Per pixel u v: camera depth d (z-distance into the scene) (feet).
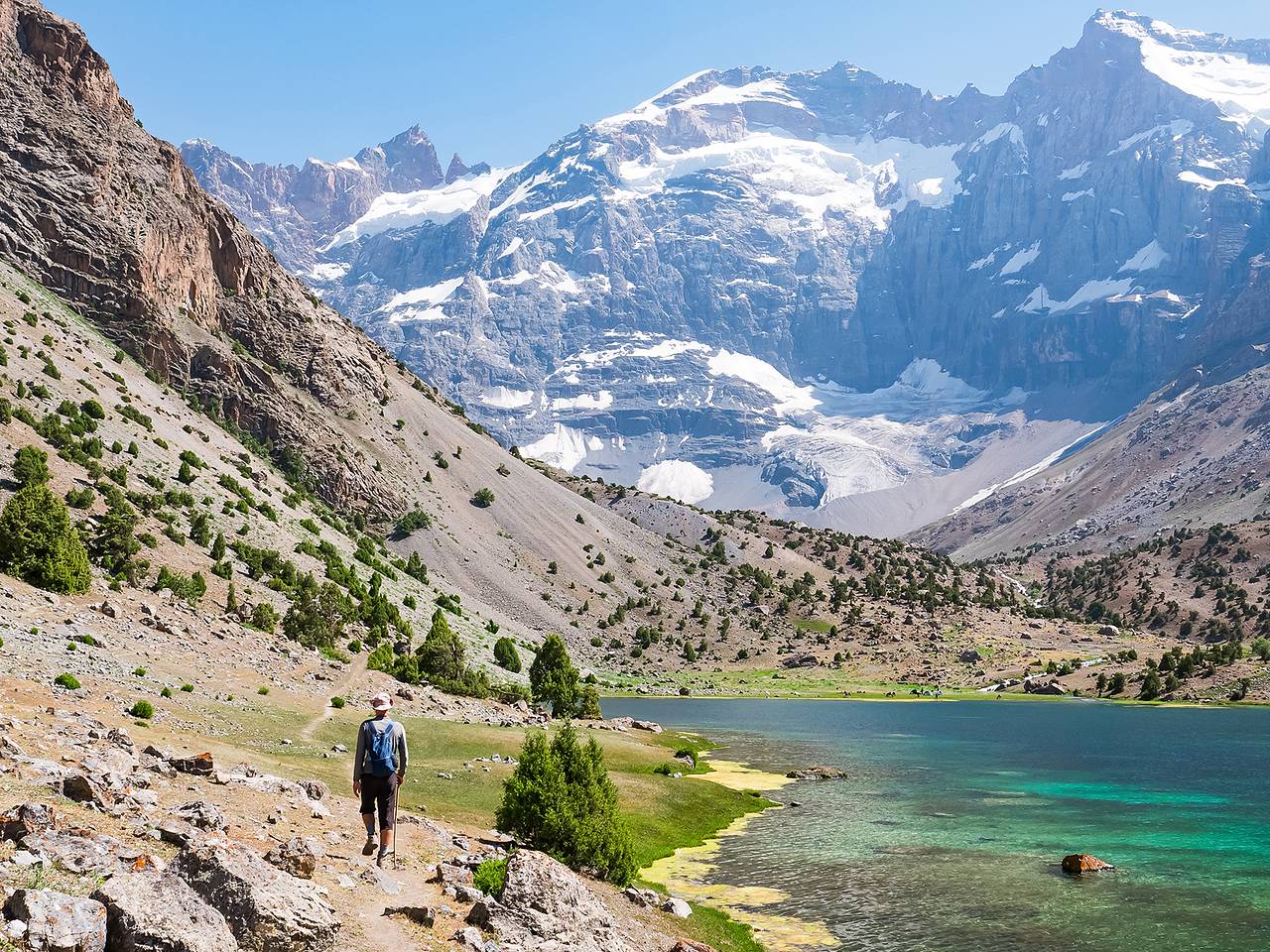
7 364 533.14
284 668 294.87
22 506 272.31
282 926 69.21
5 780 88.43
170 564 403.75
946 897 175.22
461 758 233.96
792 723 578.66
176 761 123.65
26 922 57.77
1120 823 257.14
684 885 180.55
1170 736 513.86
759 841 220.02
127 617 270.26
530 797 142.72
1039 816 265.34
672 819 230.89
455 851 121.39
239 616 371.15
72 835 75.46
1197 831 247.50
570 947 88.84
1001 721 613.11
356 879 91.04
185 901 65.10
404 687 339.77
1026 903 172.96
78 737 119.14
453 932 84.12
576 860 143.13
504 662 626.23
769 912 162.81
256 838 94.99
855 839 224.74
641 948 110.22
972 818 259.60
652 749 354.74
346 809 130.62
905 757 406.62
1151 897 178.50
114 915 61.67
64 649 204.13
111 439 548.31
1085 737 507.30
